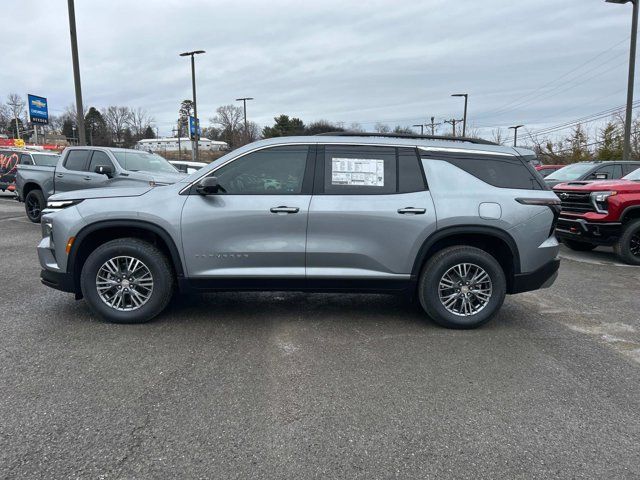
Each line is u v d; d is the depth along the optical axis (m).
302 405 3.16
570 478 2.47
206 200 4.50
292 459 2.59
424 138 4.81
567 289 6.43
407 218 4.48
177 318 4.86
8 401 3.13
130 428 2.85
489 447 2.73
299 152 4.62
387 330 4.62
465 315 4.64
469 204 4.53
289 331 4.54
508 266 4.75
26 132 84.88
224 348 4.09
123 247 4.50
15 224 11.62
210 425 2.90
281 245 4.48
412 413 3.08
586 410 3.16
